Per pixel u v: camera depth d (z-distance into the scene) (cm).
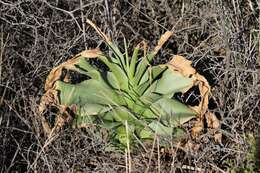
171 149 218
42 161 224
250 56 251
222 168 232
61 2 278
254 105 246
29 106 236
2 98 236
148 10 293
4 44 249
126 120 214
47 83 227
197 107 223
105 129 222
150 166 214
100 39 263
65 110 225
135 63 225
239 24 260
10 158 235
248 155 230
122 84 225
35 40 258
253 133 242
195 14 279
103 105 222
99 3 267
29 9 269
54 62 256
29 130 233
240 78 246
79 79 256
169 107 220
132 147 222
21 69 260
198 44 275
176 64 222
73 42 261
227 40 250
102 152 223
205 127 236
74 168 222
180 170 223
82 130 233
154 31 281
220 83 250
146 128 220
